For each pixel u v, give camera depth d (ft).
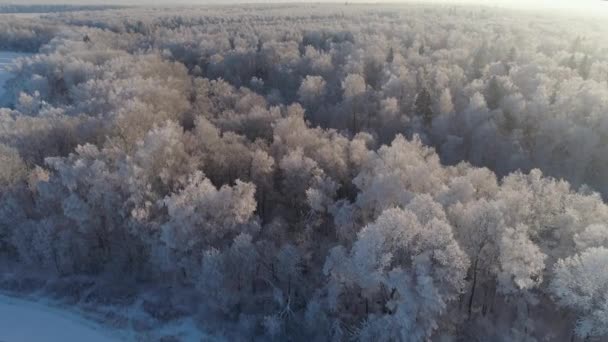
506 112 282.56
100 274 195.31
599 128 253.03
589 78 318.24
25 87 389.39
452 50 393.09
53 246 190.60
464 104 296.92
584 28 535.19
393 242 136.98
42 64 402.93
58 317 177.17
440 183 178.60
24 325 174.09
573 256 142.41
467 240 146.30
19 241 192.65
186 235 170.09
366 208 177.37
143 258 191.93
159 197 184.34
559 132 252.62
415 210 147.54
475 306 155.22
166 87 296.71
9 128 245.86
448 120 277.44
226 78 395.34
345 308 157.89
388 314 140.56
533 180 176.04
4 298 187.11
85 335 168.66
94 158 201.26
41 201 196.54
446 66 355.77
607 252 125.70
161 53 450.30
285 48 431.02
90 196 187.01
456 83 320.91
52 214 195.31
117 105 258.98
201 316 170.81
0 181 199.93
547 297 152.46
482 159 254.88
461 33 473.67
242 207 174.09
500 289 141.59
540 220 158.61
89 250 194.90
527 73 312.50
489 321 149.59
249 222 177.78
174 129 217.97
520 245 132.67
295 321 159.33
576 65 344.90
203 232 173.58
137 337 166.20
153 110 262.67
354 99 306.35
